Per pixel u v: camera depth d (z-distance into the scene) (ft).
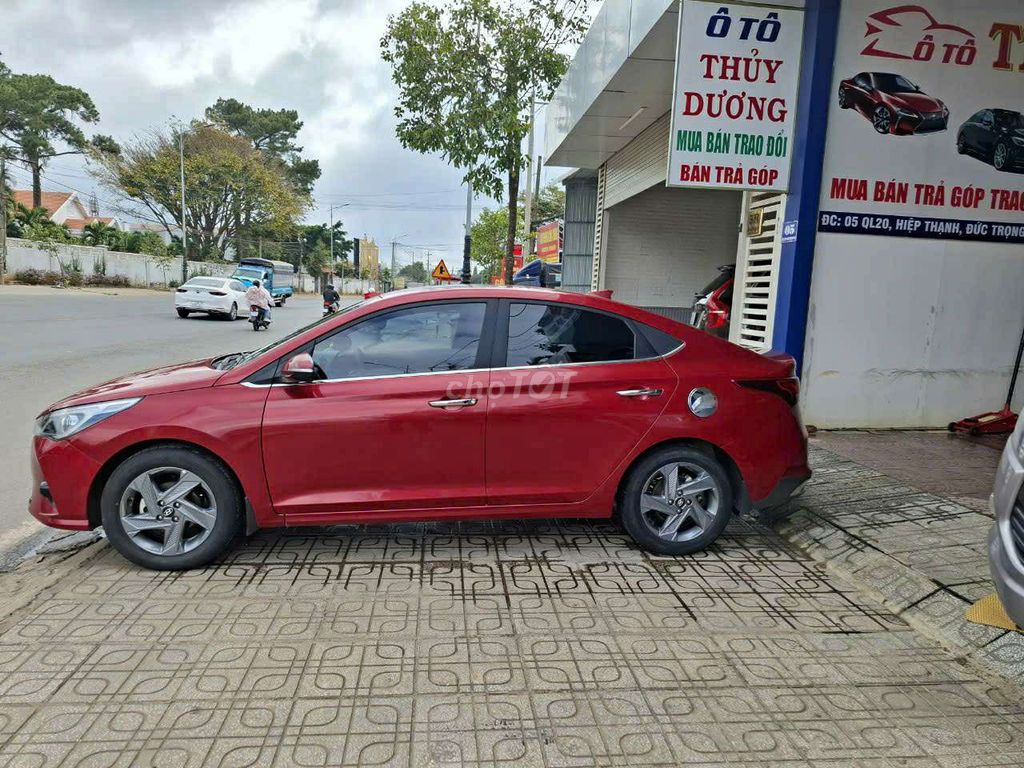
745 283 24.99
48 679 8.97
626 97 32.12
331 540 13.96
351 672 9.32
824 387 22.48
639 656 9.98
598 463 12.97
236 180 170.30
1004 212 22.27
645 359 13.25
